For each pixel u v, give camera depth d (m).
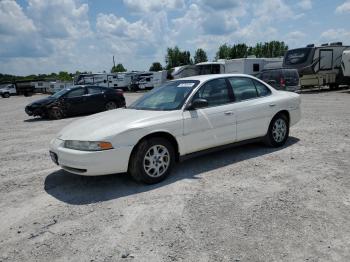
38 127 12.14
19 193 4.92
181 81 6.02
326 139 7.35
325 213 3.77
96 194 4.70
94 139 4.57
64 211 4.19
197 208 4.04
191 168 5.62
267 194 4.37
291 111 6.89
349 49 22.38
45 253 3.24
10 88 47.72
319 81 22.19
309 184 4.65
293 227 3.48
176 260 3.00
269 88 6.72
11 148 8.34
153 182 4.95
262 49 77.44
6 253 3.28
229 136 5.79
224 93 5.88
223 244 3.22
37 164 6.54
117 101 16.22
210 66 28.75
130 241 3.37
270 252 3.05
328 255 2.98
